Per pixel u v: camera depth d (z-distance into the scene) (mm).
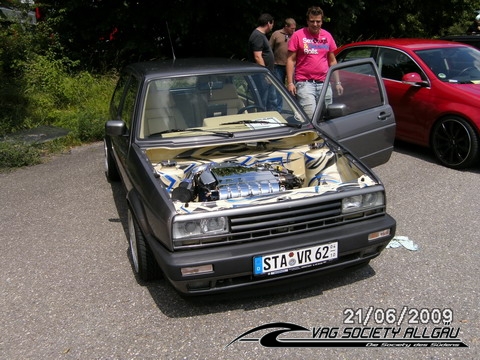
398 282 3840
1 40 9695
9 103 8594
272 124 4484
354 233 3486
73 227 5098
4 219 5363
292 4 11531
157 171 4035
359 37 14742
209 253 3250
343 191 3521
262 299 3688
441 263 4086
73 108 9391
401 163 6656
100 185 6293
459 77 6621
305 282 3611
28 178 6672
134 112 4402
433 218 4945
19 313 3643
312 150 4379
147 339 3289
